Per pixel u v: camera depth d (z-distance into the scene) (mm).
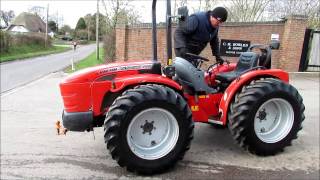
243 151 4996
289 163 4617
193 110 4773
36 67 21172
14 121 7027
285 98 4785
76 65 22406
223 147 5148
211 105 4875
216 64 5488
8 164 4672
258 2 23062
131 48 18172
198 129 5934
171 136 4348
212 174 4285
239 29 14680
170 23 4664
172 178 4191
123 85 4254
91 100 4359
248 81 4844
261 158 4770
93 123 4551
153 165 4230
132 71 4484
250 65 5086
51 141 5602
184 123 4305
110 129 4047
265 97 4617
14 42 37719
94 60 27000
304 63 14227
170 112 4227
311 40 14156
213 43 5387
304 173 4328
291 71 14031
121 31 18344
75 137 5754
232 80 4855
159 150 4305
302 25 13820
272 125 4895
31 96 10031
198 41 4977
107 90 4379
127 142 4109
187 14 4488
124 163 4164
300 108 4930
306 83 11766
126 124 4062
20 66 21984
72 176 4281
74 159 4816
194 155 4844
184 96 4699
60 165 4613
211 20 4918
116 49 19016
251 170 4395
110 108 4129
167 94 4199
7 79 14758
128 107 4047
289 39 13859
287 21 13914
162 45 16062
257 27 14539
